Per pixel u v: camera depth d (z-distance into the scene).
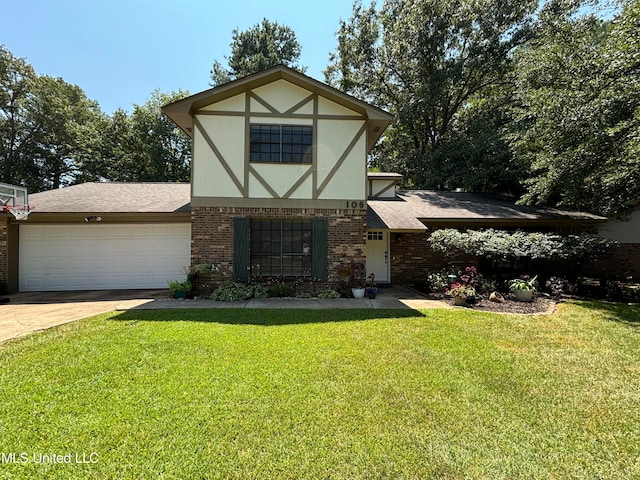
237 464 2.44
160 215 10.30
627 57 8.45
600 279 10.49
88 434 2.77
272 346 4.95
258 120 9.39
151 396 3.40
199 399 3.35
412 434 2.84
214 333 5.53
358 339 5.36
